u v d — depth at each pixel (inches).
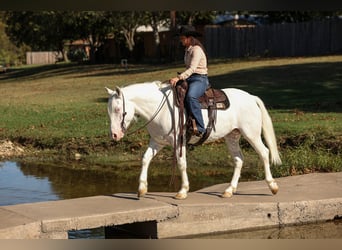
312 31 1555.1
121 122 400.5
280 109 882.8
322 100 933.8
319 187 481.4
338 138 669.9
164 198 430.9
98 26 2178.9
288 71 1240.8
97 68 1900.8
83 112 996.6
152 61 2041.1
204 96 423.2
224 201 426.0
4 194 554.9
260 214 426.6
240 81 1188.5
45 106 1108.5
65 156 751.1
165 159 706.2
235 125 434.9
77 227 378.6
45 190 572.1
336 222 445.4
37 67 2605.8
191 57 417.4
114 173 649.0
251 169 639.1
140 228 414.6
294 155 598.2
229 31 1776.6
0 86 1699.1
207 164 674.8
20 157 756.0
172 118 412.8
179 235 407.2
